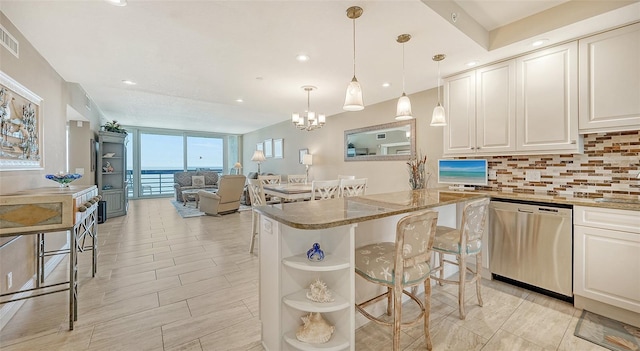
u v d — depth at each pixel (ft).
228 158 35.22
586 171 8.19
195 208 22.93
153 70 10.39
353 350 5.09
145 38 7.80
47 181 9.32
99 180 18.26
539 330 6.20
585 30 7.16
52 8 6.40
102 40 7.94
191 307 7.20
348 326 5.11
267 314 5.59
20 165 7.39
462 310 6.64
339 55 8.82
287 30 7.28
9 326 6.28
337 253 5.38
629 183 7.41
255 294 7.94
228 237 14.06
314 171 21.27
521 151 8.68
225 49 8.49
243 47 8.32
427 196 8.07
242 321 6.61
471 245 6.82
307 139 22.13
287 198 12.06
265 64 9.68
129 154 28.81
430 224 5.27
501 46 8.14
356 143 17.26
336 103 15.80
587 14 6.62
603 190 7.87
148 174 30.22
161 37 7.73
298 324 5.44
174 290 8.16
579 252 7.00
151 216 19.47
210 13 6.53
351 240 5.05
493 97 9.33
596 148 7.98
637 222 6.13
